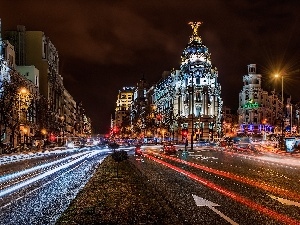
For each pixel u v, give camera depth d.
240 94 182.50
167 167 33.66
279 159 46.16
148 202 15.07
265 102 180.12
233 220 11.77
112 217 12.17
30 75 109.94
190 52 154.62
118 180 22.98
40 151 79.69
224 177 24.92
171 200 15.56
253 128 174.50
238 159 46.22
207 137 150.50
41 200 16.42
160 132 170.25
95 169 32.19
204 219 11.91
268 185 20.67
